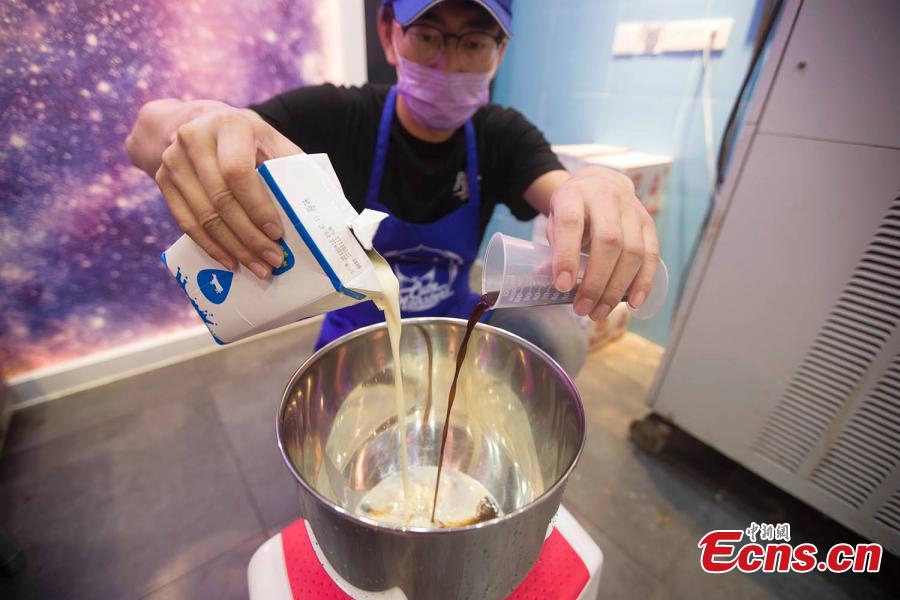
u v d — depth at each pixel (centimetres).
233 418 116
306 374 41
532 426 48
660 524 91
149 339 136
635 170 119
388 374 51
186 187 35
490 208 93
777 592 80
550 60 159
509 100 182
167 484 97
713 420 96
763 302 83
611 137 147
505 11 67
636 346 152
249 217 34
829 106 68
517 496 49
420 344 51
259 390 126
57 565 81
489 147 87
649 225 46
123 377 131
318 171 37
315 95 78
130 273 127
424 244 84
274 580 47
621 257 42
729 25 111
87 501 93
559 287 40
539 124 172
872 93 63
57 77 102
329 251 35
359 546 30
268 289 38
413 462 55
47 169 108
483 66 71
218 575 80
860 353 74
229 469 101
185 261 39
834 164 69
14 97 99
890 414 73
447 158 83
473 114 86
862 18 62
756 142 77
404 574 31
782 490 98
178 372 133
